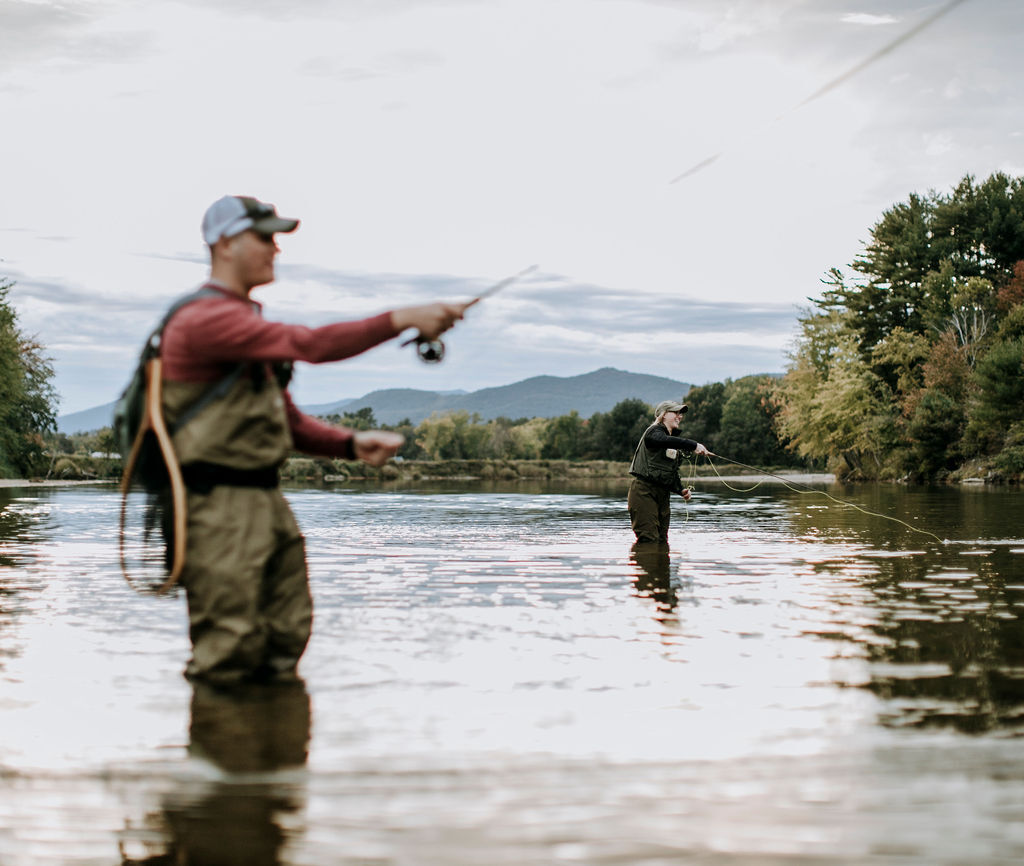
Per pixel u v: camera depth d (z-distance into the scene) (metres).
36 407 51.34
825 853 2.01
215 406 3.47
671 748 2.72
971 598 5.64
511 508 17.17
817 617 4.94
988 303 51.19
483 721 3.00
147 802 2.32
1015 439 38.47
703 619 4.88
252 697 3.29
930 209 61.41
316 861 1.99
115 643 4.18
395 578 6.55
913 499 21.05
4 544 9.05
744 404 99.62
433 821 2.19
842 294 60.56
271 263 3.74
